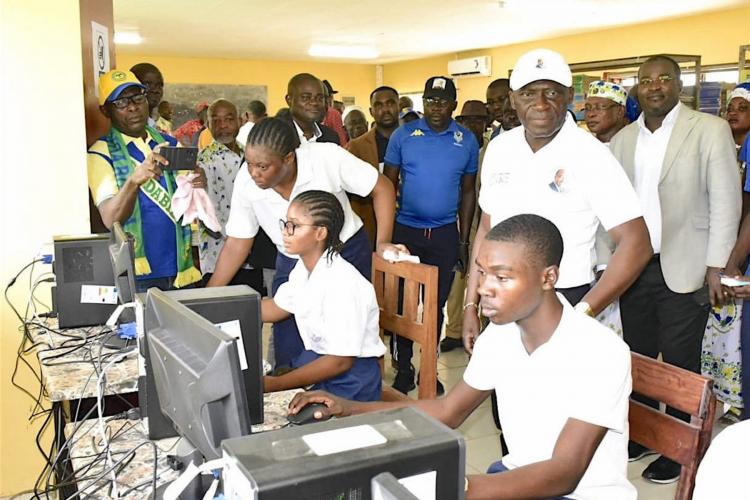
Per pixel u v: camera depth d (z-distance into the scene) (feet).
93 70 10.17
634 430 4.55
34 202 8.56
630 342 9.05
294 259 7.74
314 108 10.98
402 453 2.32
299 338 6.91
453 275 11.55
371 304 5.90
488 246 4.05
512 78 6.30
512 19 25.96
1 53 8.25
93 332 6.75
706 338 10.52
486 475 3.79
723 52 24.08
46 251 8.16
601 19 25.86
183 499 3.47
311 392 4.91
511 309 4.04
